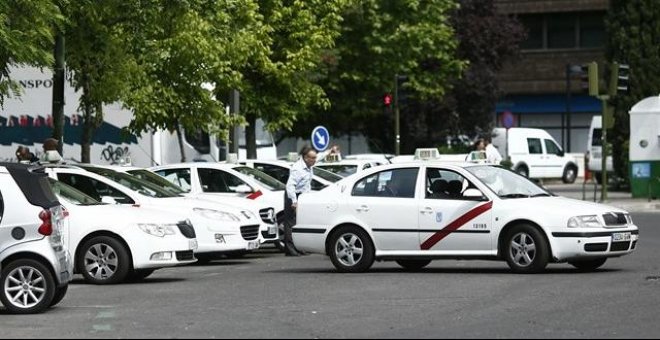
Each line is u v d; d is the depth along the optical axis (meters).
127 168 36.50
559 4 107.88
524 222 29.69
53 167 32.44
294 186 38.66
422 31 76.12
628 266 31.95
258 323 21.30
